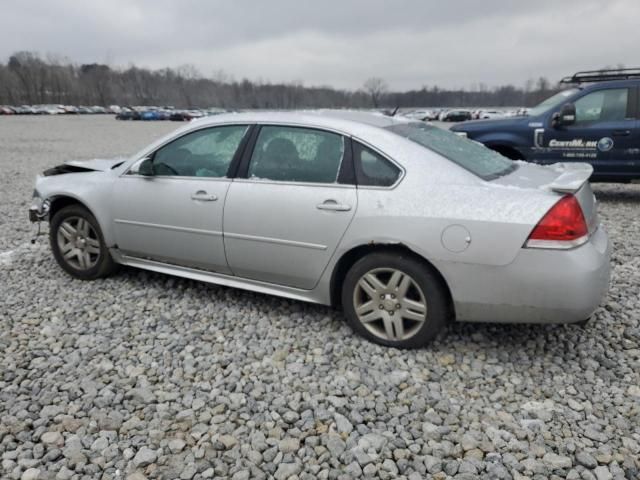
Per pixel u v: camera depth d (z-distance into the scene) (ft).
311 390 9.37
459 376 9.81
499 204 9.45
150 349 10.87
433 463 7.55
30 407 8.87
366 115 12.29
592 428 8.27
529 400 9.07
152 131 102.17
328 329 11.65
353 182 10.59
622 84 23.48
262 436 8.15
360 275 10.69
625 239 18.58
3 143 68.44
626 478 7.23
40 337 11.40
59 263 14.99
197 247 12.54
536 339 11.12
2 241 18.98
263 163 11.69
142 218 13.17
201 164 12.51
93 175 14.32
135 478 7.30
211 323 12.05
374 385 9.51
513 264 9.27
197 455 7.77
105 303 13.20
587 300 9.18
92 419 8.57
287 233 11.16
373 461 7.65
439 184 10.00
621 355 10.48
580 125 24.29
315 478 7.35
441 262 9.73
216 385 9.55
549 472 7.38
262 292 12.20
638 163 23.50
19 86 300.20
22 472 7.43
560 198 9.28
